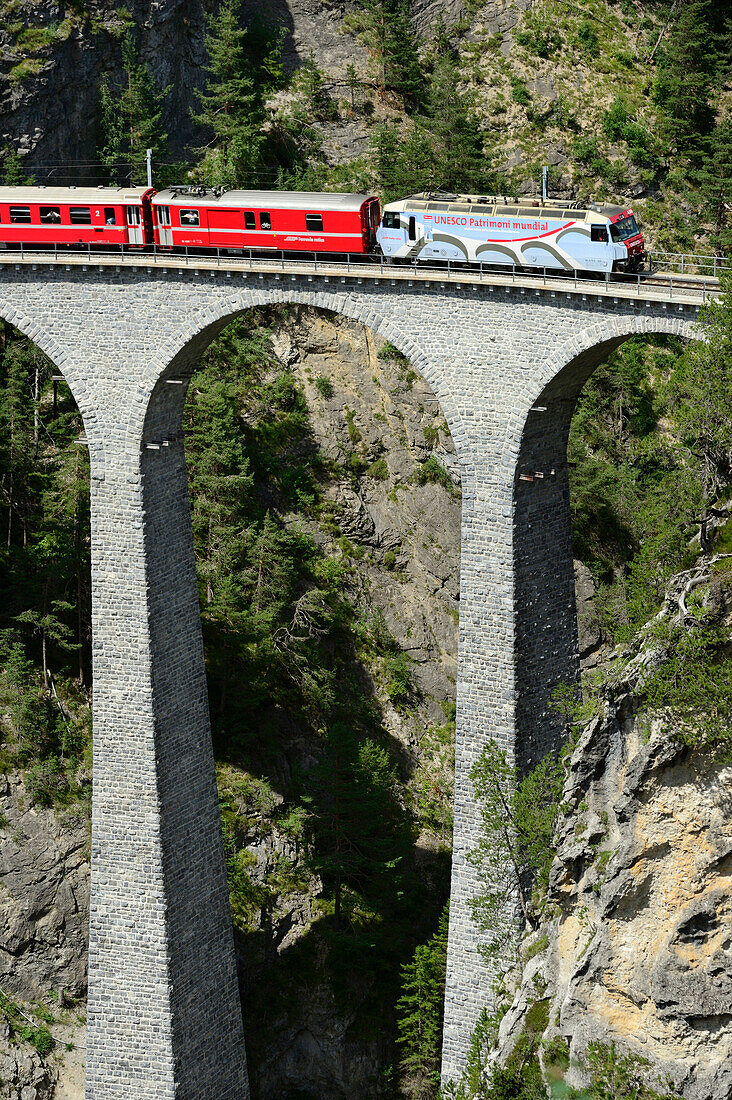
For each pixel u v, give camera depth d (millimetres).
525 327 51125
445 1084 56594
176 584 59312
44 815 68875
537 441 53031
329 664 79125
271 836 71188
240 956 68250
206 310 55344
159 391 56688
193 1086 60562
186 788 60062
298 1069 67938
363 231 55938
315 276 53844
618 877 44188
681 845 43094
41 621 70750
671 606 45719
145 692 58000
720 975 42375
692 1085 42375
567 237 51375
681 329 48469
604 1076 43156
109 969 59719
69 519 73750
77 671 72562
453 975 55719
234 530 75688
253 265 54469
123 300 56156
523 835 52000
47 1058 66875
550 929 48656
